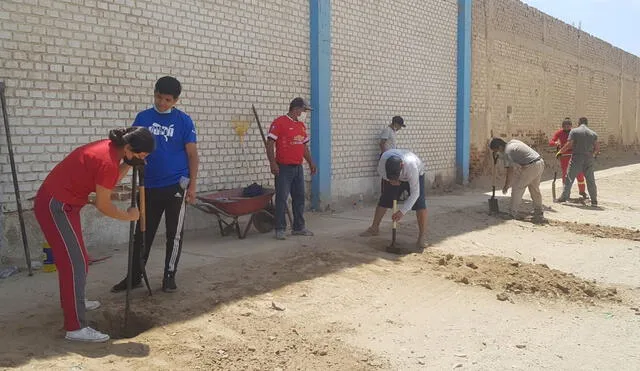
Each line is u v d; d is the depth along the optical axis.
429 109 13.63
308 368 4.16
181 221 5.44
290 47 9.91
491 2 15.91
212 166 8.68
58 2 6.75
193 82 8.34
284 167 7.82
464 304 5.73
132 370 3.91
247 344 4.47
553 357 4.54
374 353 4.47
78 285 4.30
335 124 10.87
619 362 4.47
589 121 24.25
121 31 7.39
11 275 6.09
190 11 8.23
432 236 8.57
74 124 6.96
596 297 6.16
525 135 18.31
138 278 5.51
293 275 6.20
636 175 18.95
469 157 15.16
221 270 6.21
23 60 6.48
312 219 9.70
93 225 7.17
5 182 6.38
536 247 8.35
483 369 4.27
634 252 8.16
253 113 9.26
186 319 4.85
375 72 11.84
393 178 7.20
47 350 4.11
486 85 15.84
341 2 10.88
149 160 5.34
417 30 13.06
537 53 18.86
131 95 7.53
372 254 7.26
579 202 12.66
